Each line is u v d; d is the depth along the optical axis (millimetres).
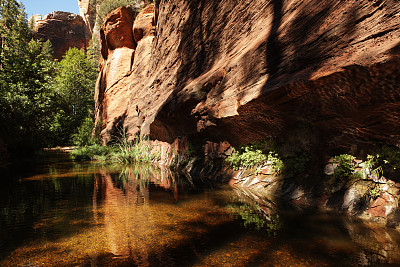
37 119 16312
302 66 4152
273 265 2303
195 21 9539
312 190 4516
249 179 6270
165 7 13039
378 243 2713
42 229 3350
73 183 7082
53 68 18719
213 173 7758
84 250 2684
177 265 2328
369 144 3830
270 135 5773
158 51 13922
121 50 20688
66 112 27047
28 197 5344
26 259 2482
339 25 3562
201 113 7375
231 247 2715
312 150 4754
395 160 3393
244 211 4141
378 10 3055
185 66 10055
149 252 2617
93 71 34625
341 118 3914
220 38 7926
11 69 16656
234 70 6281
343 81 3307
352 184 3969
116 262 2398
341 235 2969
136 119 17062
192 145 9367
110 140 18609
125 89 19984
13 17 22797
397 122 3275
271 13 5719
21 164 12273
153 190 6055
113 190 6062
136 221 3676
